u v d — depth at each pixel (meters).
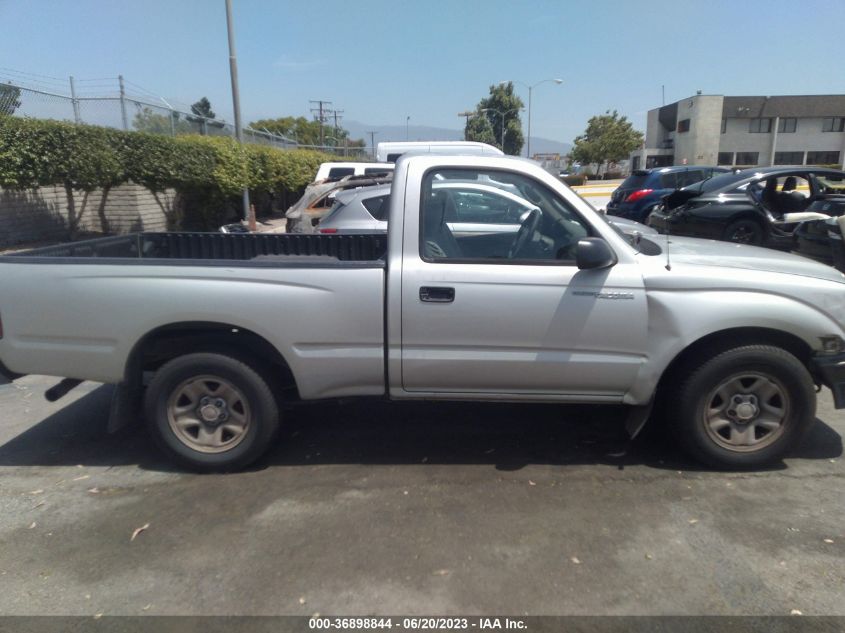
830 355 3.71
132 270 3.76
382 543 3.23
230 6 17.48
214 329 3.89
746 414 3.81
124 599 2.85
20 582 2.99
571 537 3.25
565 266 3.70
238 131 18.56
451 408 5.00
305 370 3.81
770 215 10.93
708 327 3.63
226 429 3.98
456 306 3.67
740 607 2.73
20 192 14.08
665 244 4.49
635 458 4.12
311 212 12.85
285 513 3.53
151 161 14.66
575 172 61.47
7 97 13.38
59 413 5.08
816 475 3.86
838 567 2.98
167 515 3.54
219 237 5.40
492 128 72.06
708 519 3.39
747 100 54.34
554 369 3.75
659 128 62.16
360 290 3.70
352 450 4.32
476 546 3.19
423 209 3.75
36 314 3.84
